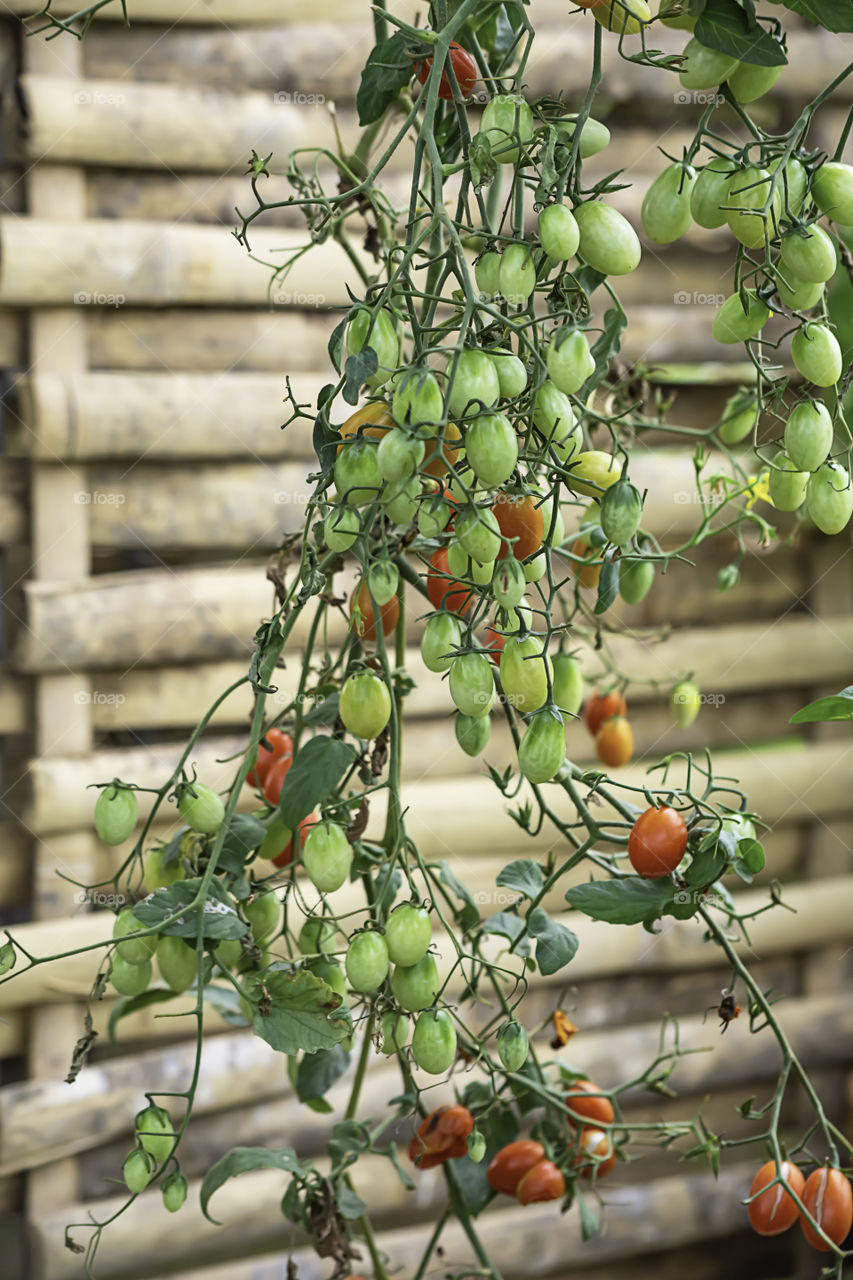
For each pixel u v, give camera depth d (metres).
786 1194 1.83
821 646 3.11
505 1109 2.01
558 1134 2.00
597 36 1.70
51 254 2.48
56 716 2.59
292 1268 1.95
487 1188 1.98
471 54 1.81
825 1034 3.15
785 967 3.19
